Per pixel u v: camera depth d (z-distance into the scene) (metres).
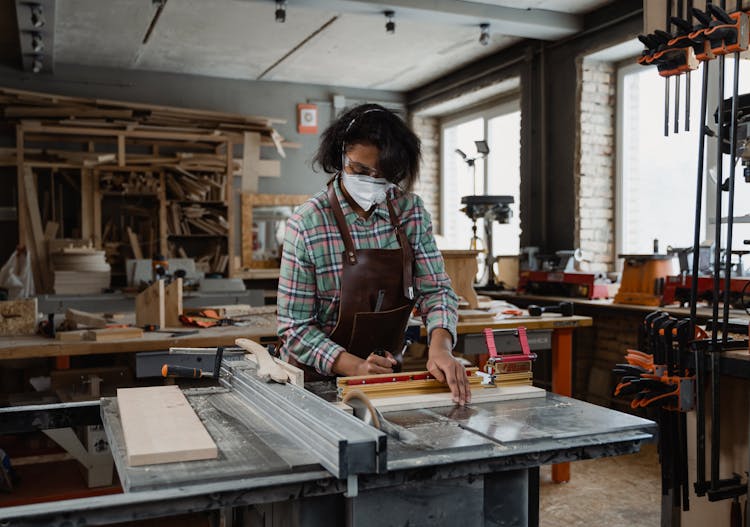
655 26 2.46
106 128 6.71
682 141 5.20
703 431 2.21
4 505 2.59
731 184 2.15
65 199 6.93
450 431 1.38
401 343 2.14
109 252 6.81
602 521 3.21
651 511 3.33
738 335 2.54
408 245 2.03
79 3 5.27
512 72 6.50
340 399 1.65
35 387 3.43
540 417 1.50
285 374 1.58
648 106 5.57
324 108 8.02
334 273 1.98
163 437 1.27
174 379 3.21
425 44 6.40
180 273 4.81
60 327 3.43
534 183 6.25
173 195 7.16
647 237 5.60
